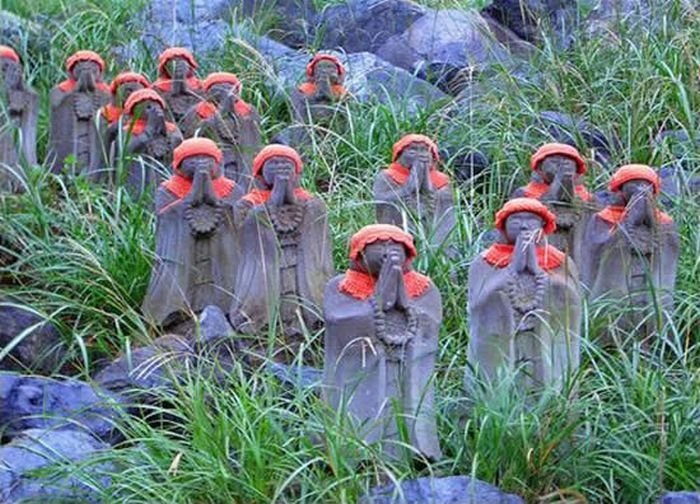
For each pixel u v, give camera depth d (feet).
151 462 21.81
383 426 22.18
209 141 25.58
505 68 32.17
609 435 22.34
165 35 35.47
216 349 24.43
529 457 21.86
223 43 34.35
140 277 25.93
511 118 30.63
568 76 31.96
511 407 22.20
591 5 35.12
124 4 36.32
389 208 26.91
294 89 32.09
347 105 31.01
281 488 21.21
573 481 22.09
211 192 25.36
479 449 21.97
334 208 27.71
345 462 21.57
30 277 26.37
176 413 22.65
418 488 21.36
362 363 22.15
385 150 30.17
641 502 21.98
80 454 22.24
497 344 22.85
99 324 25.44
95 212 27.89
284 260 25.05
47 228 26.61
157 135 28.86
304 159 30.22
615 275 25.31
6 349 23.61
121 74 30.86
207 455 21.76
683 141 29.84
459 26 35.76
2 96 29.40
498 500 21.34
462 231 26.84
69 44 33.94
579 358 23.35
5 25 34.63
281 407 23.08
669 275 25.39
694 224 27.07
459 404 22.93
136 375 23.73
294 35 37.01
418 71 34.55
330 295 22.31
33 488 21.70
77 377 24.48
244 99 32.63
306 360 24.84
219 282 25.52
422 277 22.52
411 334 22.26
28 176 28.35
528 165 29.50
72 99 30.53
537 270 22.86
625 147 30.19
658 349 24.48
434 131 30.71
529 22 36.17
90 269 25.76
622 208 25.52
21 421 23.11
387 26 36.37
